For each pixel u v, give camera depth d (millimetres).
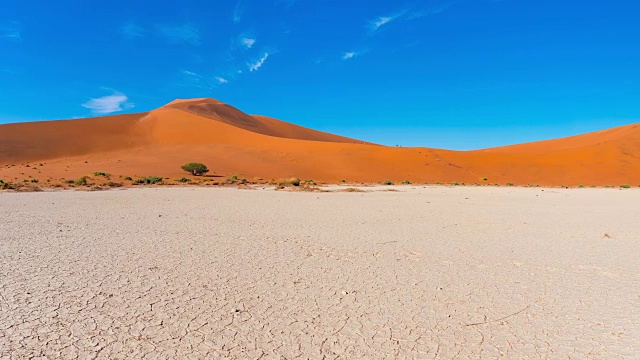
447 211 16688
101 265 7328
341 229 11648
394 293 5965
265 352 4184
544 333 4656
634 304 5520
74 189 31547
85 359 4008
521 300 5691
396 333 4645
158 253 8344
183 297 5707
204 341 4410
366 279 6645
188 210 16344
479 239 10180
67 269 7035
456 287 6250
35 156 70062
